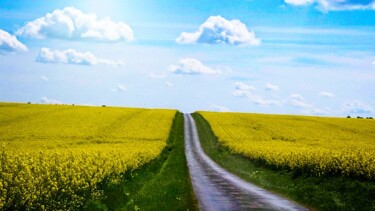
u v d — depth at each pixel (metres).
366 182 24.98
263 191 26.16
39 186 15.02
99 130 73.69
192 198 21.95
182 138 86.44
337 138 75.88
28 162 17.58
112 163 26.70
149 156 41.72
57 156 22.31
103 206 17.78
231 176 36.81
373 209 19.03
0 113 90.94
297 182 31.17
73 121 84.00
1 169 14.95
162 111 129.25
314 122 109.25
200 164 50.53
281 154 40.31
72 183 17.75
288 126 98.44
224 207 19.33
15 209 13.58
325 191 24.83
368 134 83.25
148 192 23.80
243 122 107.25
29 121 80.19
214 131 88.38
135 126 84.75
